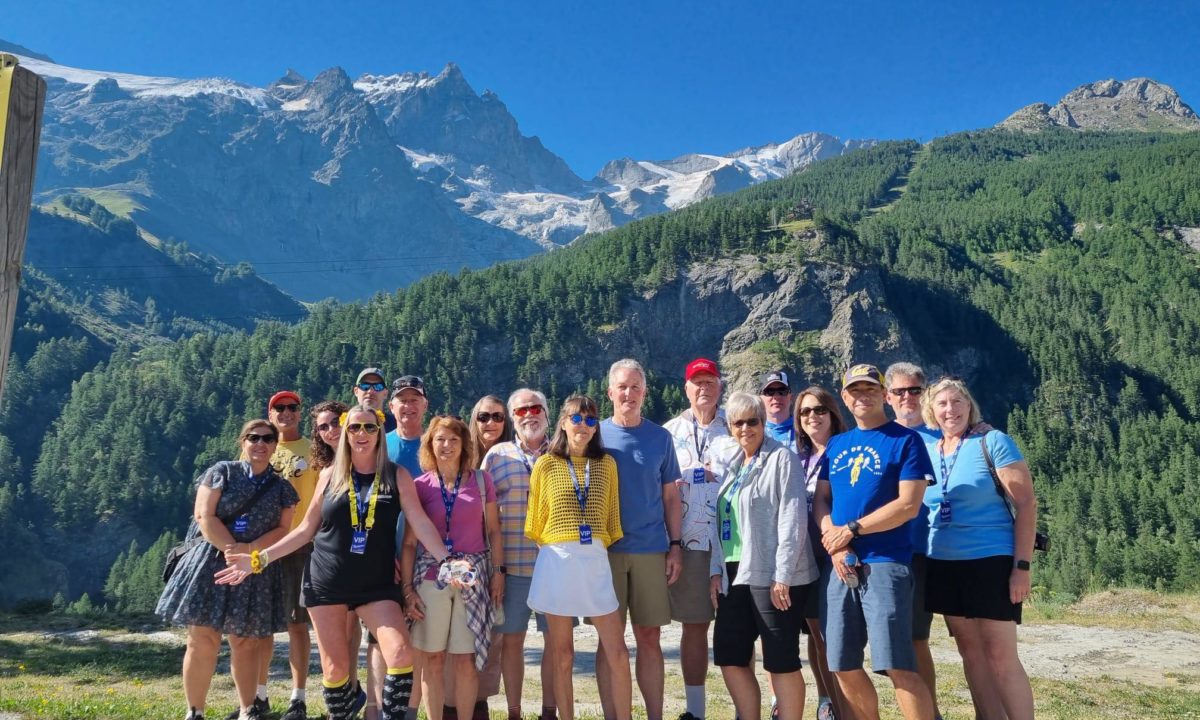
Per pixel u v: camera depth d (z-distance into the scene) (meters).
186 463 152.75
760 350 172.75
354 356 179.88
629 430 7.39
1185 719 10.95
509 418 8.39
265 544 6.96
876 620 6.00
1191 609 20.02
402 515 6.98
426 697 6.65
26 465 156.75
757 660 14.56
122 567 115.38
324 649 6.27
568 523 6.68
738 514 6.86
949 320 193.75
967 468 6.71
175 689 11.98
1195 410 165.75
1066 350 179.38
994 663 6.47
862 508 6.20
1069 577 71.12
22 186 3.66
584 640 17.22
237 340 194.75
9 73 3.60
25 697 9.90
